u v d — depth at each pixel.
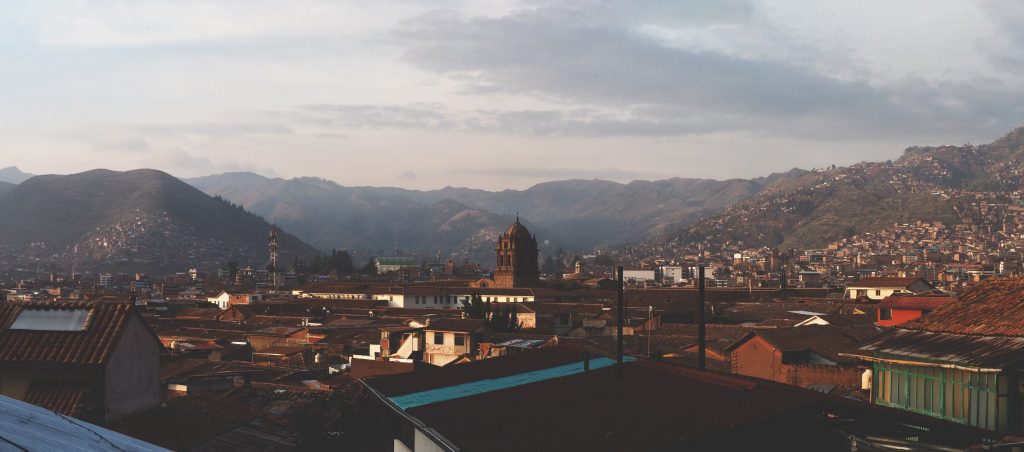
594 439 20.94
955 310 33.53
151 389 41.09
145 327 40.53
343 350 101.81
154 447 13.45
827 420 20.48
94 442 11.95
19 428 11.11
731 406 21.38
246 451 37.19
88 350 36.69
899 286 138.88
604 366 30.41
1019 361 26.38
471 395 28.70
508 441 22.22
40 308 39.12
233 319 147.50
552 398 25.80
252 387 56.44
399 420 33.19
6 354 36.19
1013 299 32.03
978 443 20.22
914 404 30.34
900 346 31.48
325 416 44.19
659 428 20.81
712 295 158.25
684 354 68.75
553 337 78.50
